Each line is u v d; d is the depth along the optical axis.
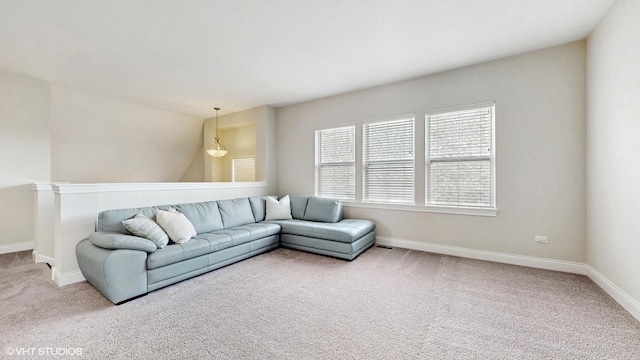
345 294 2.49
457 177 3.61
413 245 3.94
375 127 4.30
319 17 2.38
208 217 3.61
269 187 5.29
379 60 3.28
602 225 2.52
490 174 3.39
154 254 2.58
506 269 3.08
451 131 3.65
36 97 3.86
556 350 1.67
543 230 3.08
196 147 6.80
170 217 3.02
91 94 4.50
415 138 3.88
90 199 2.89
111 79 3.84
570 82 2.90
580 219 2.89
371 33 2.66
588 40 2.75
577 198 2.90
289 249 4.05
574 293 2.44
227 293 2.53
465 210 3.52
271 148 5.34
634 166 2.03
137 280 2.43
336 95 4.64
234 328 1.94
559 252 3.00
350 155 4.57
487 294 2.45
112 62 3.28
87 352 1.67
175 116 5.90
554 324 1.95
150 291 2.53
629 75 2.07
